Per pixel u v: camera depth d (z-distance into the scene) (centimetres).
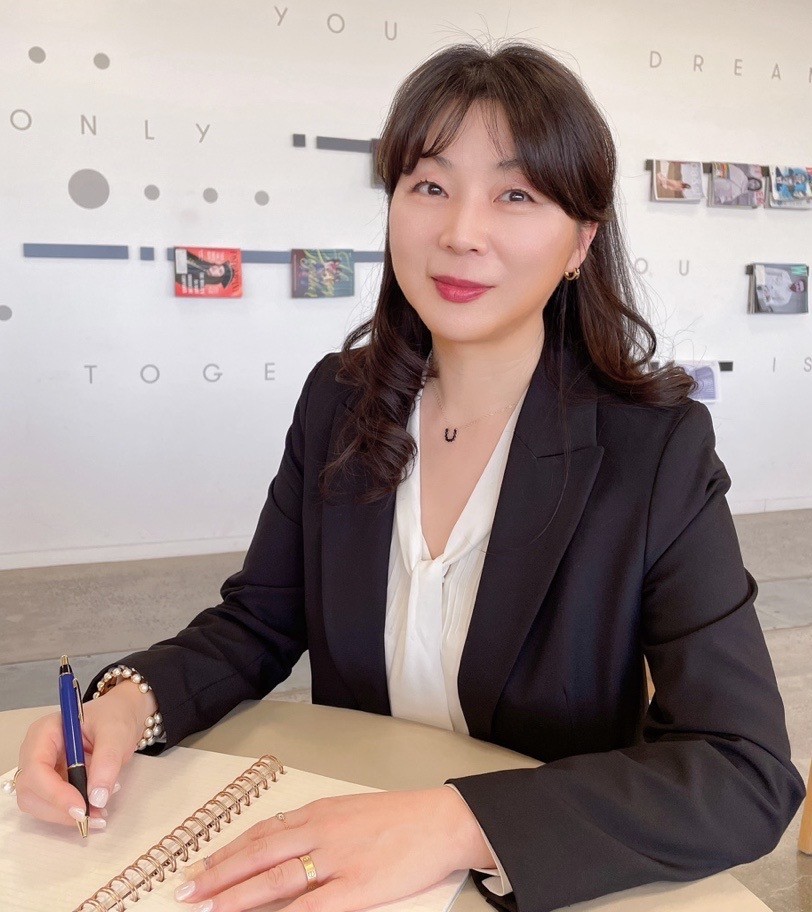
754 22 408
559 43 383
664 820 80
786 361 439
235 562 355
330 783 89
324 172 359
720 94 409
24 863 78
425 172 96
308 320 368
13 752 98
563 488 103
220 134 345
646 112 399
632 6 390
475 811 78
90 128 329
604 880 76
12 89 318
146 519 360
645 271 409
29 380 337
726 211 417
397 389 115
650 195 404
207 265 346
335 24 352
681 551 99
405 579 112
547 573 101
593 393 108
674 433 104
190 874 75
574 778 82
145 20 329
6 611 321
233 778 91
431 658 109
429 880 75
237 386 363
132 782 91
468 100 92
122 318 344
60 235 331
